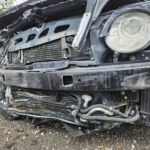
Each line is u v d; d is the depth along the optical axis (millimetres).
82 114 727
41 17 860
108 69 665
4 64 1038
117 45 675
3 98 1060
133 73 646
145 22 665
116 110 702
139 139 827
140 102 700
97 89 675
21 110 946
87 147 803
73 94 733
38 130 952
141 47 660
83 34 694
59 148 813
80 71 691
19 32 999
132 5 686
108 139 840
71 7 780
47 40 803
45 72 758
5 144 865
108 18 702
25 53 911
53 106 803
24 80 832
